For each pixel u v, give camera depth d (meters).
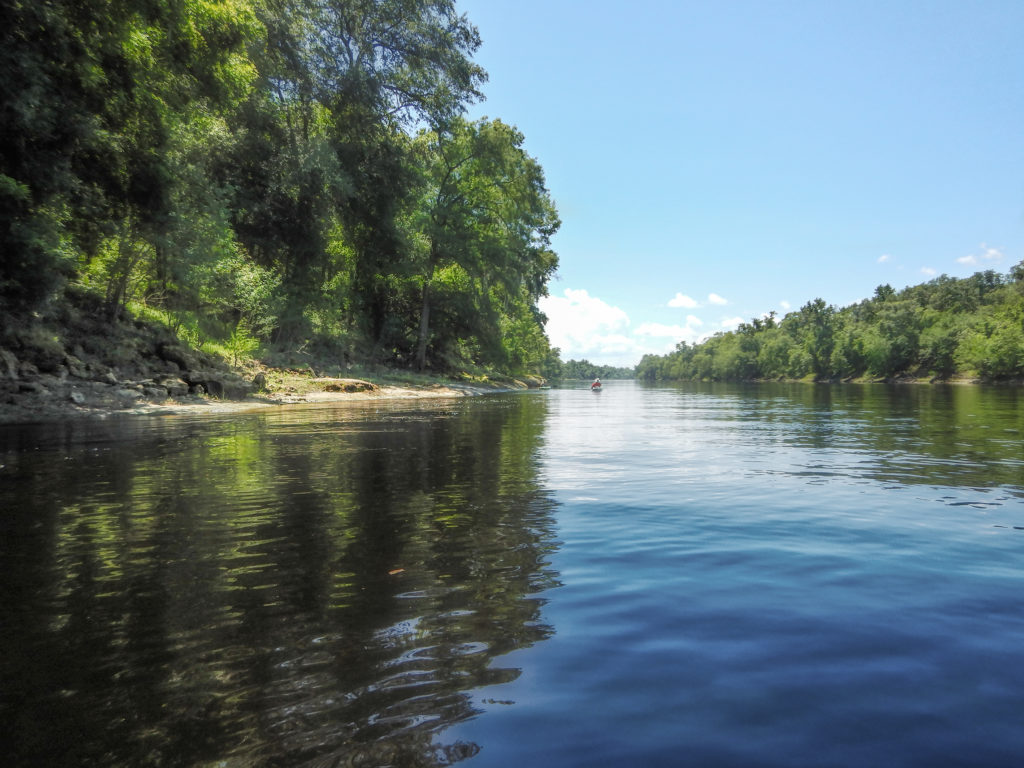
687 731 1.59
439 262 41.53
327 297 31.83
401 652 2.08
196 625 2.30
